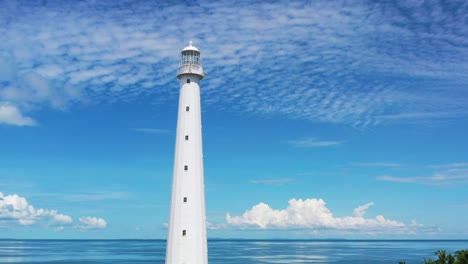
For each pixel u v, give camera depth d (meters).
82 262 189.12
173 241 56.62
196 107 60.44
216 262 194.12
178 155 58.97
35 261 194.25
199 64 61.44
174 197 57.88
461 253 51.28
